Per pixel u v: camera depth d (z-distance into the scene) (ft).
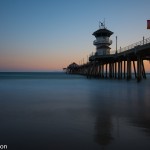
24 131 33.47
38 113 48.32
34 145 27.50
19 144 27.84
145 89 108.88
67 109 53.57
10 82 203.21
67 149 26.20
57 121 40.16
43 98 77.36
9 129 34.60
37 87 135.95
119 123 38.34
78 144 27.76
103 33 224.94
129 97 77.20
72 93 95.45
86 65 338.13
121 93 91.56
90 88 122.31
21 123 38.63
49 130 34.06
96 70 280.51
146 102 64.44
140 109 52.49
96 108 54.60
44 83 184.34
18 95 87.86
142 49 132.67
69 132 32.91
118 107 55.72
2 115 45.98
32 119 41.88
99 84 154.61
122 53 171.73
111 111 50.14
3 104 62.75
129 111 49.85
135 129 34.35
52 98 77.15
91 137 30.42
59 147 26.81
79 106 58.23
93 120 40.83
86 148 26.45
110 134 31.73
